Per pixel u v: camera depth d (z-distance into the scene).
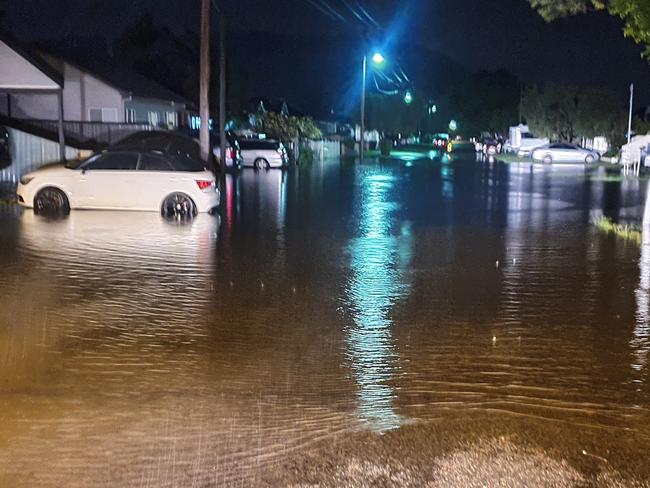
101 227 16.91
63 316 9.34
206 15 28.09
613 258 14.02
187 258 13.43
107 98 39.38
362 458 5.55
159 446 5.71
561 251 14.80
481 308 10.12
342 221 19.16
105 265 12.55
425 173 41.09
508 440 5.91
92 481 5.16
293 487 5.09
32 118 37.88
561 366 7.77
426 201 24.89
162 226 17.41
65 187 19.36
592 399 6.86
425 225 18.66
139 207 19.59
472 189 30.44
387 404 6.65
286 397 6.77
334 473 5.30
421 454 5.62
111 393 6.79
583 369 7.68
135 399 6.65
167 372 7.38
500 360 7.93
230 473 5.29
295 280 11.71
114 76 42.97
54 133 34.72
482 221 19.59
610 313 9.92
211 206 19.84
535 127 69.69
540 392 7.01
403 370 7.57
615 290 11.29
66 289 10.75
